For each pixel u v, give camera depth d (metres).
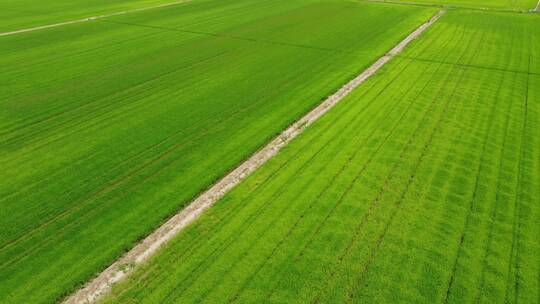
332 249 13.42
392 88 25.81
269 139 20.17
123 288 12.19
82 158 18.70
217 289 12.06
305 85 26.58
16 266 12.95
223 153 19.02
